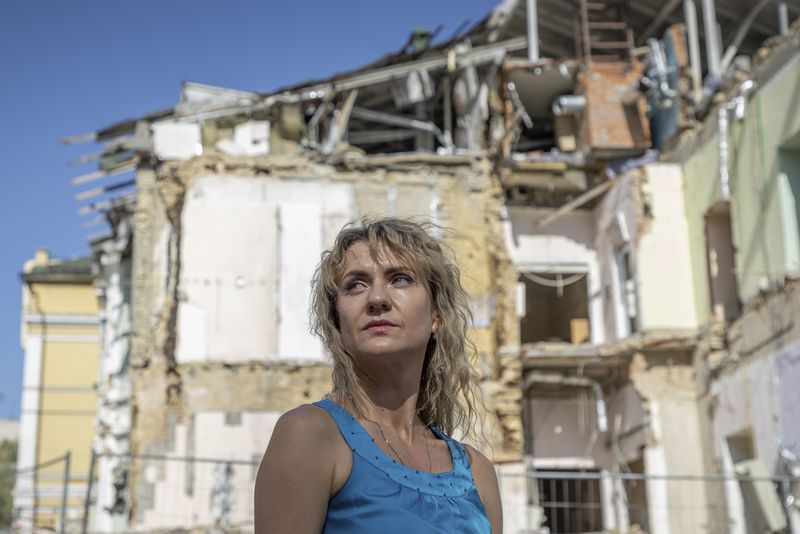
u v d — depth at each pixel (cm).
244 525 2034
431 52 2522
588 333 2380
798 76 1745
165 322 2178
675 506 2042
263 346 2153
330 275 305
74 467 3341
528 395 2358
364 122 2717
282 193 2248
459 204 2297
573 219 2447
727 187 1988
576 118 2436
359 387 291
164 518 2041
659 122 2408
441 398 326
